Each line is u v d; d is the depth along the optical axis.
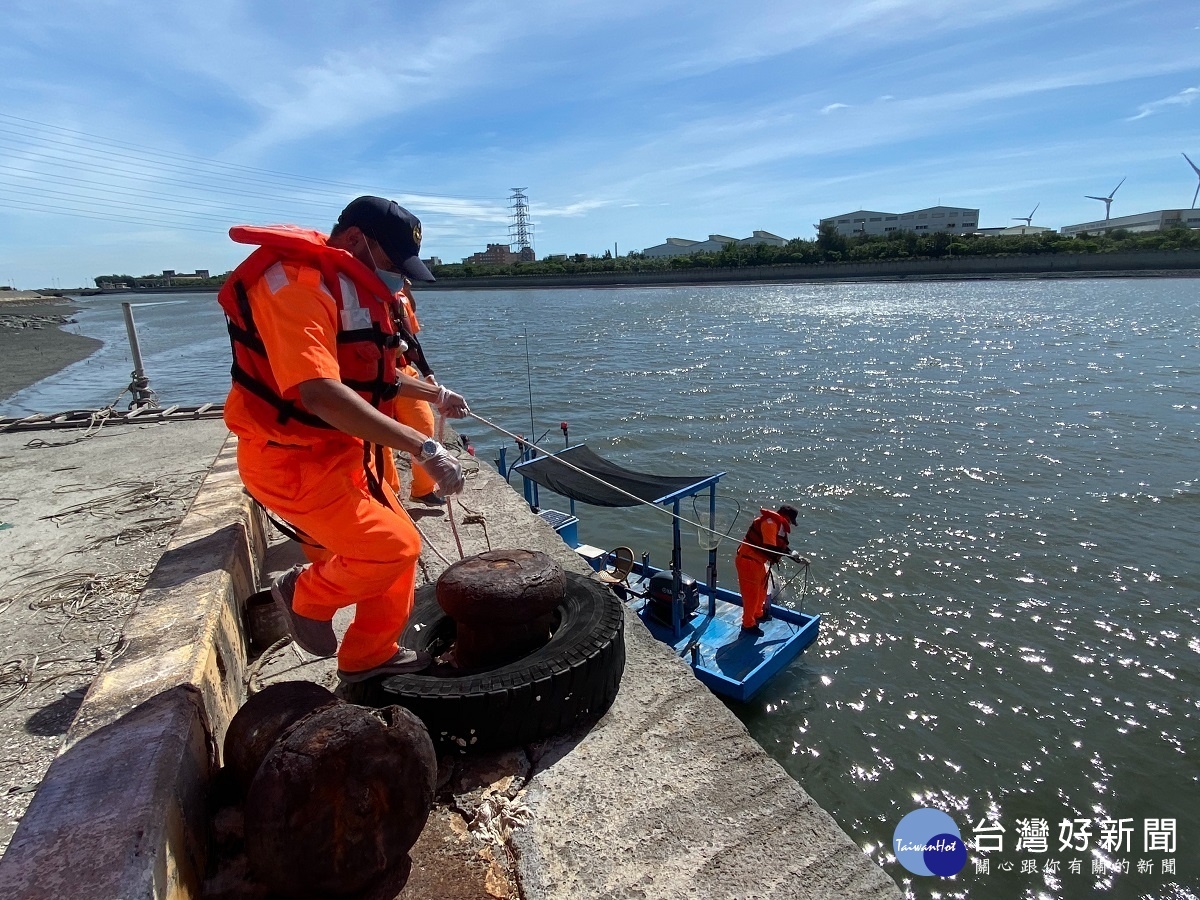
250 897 2.13
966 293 81.44
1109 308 58.56
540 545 4.95
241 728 2.36
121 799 1.91
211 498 4.54
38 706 3.33
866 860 2.44
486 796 2.68
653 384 31.44
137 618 2.96
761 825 2.56
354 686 2.96
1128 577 12.45
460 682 2.84
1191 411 23.52
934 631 11.05
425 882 2.29
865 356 37.81
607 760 2.88
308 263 2.35
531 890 2.28
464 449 7.53
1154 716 9.12
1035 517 15.05
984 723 9.12
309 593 2.67
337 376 2.23
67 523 5.86
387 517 2.58
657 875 2.36
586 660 2.96
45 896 1.62
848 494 16.78
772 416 24.77
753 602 10.16
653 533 15.23
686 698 3.28
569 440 22.19
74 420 10.11
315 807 2.01
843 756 8.69
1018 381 29.72
